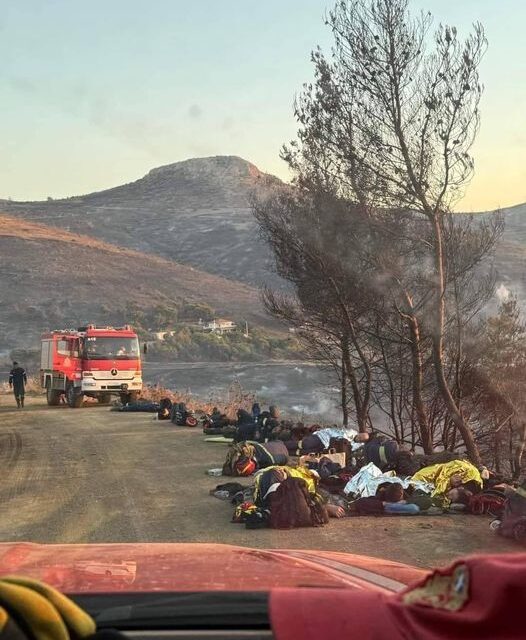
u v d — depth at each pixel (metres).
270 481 8.42
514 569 1.01
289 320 18.34
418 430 16.48
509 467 16.78
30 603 1.13
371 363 17.78
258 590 1.74
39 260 148.38
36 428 20.23
